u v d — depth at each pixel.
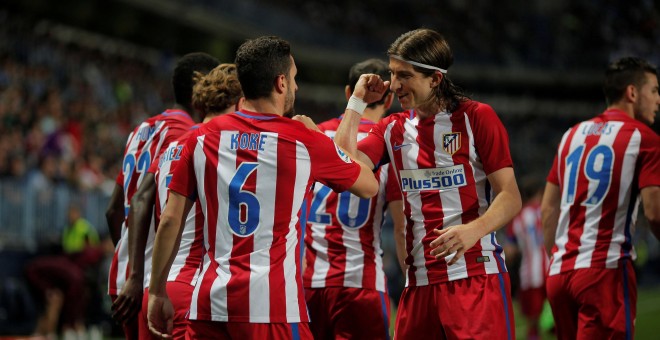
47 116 55.62
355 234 18.78
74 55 76.06
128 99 77.38
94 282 41.59
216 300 13.27
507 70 142.88
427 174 15.45
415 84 15.14
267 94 13.84
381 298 18.83
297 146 13.59
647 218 17.38
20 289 40.41
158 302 14.16
